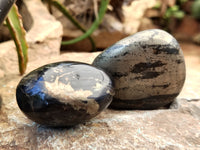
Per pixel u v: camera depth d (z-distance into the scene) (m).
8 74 0.21
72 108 0.12
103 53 0.16
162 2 0.49
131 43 0.15
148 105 0.16
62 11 0.32
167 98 0.16
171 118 0.15
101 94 0.13
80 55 0.23
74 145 0.13
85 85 0.13
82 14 0.37
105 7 0.32
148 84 0.16
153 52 0.15
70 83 0.13
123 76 0.15
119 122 0.14
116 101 0.16
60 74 0.13
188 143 0.13
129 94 0.16
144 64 0.15
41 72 0.13
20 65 0.20
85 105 0.12
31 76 0.13
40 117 0.12
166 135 0.13
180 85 0.16
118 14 0.38
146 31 0.16
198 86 0.20
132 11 0.40
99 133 0.13
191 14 0.60
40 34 0.26
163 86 0.16
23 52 0.19
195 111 0.16
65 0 0.35
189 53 0.50
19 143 0.13
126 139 0.13
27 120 0.15
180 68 0.16
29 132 0.14
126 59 0.15
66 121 0.13
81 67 0.13
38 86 0.12
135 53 0.15
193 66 0.41
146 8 0.43
